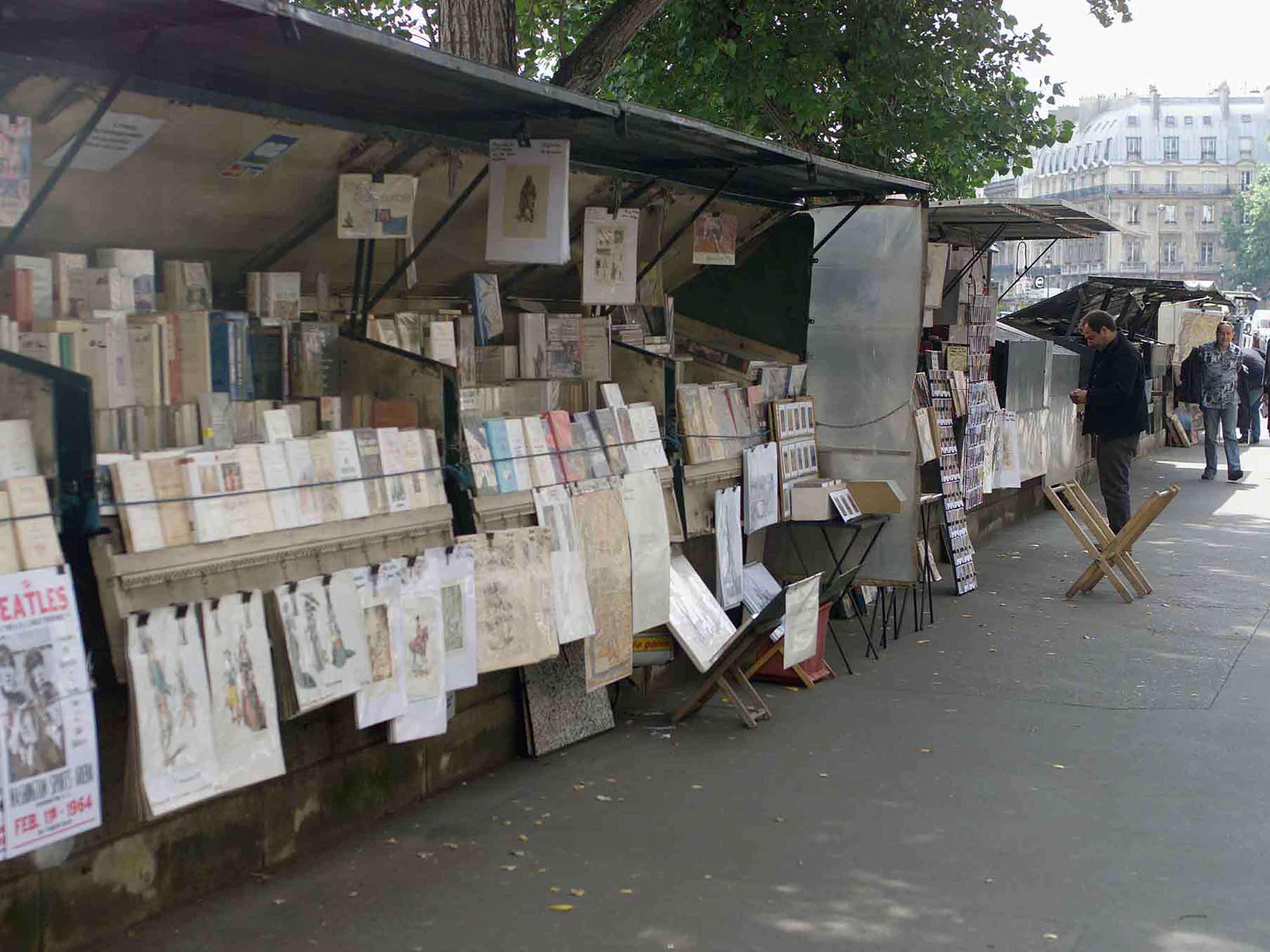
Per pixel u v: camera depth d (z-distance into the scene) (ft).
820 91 48.16
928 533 32.42
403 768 17.79
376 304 19.52
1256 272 376.07
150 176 15.69
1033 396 45.62
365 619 15.24
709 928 14.15
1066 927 14.23
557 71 36.04
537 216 18.45
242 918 14.14
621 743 21.06
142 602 12.80
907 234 29.01
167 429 14.61
